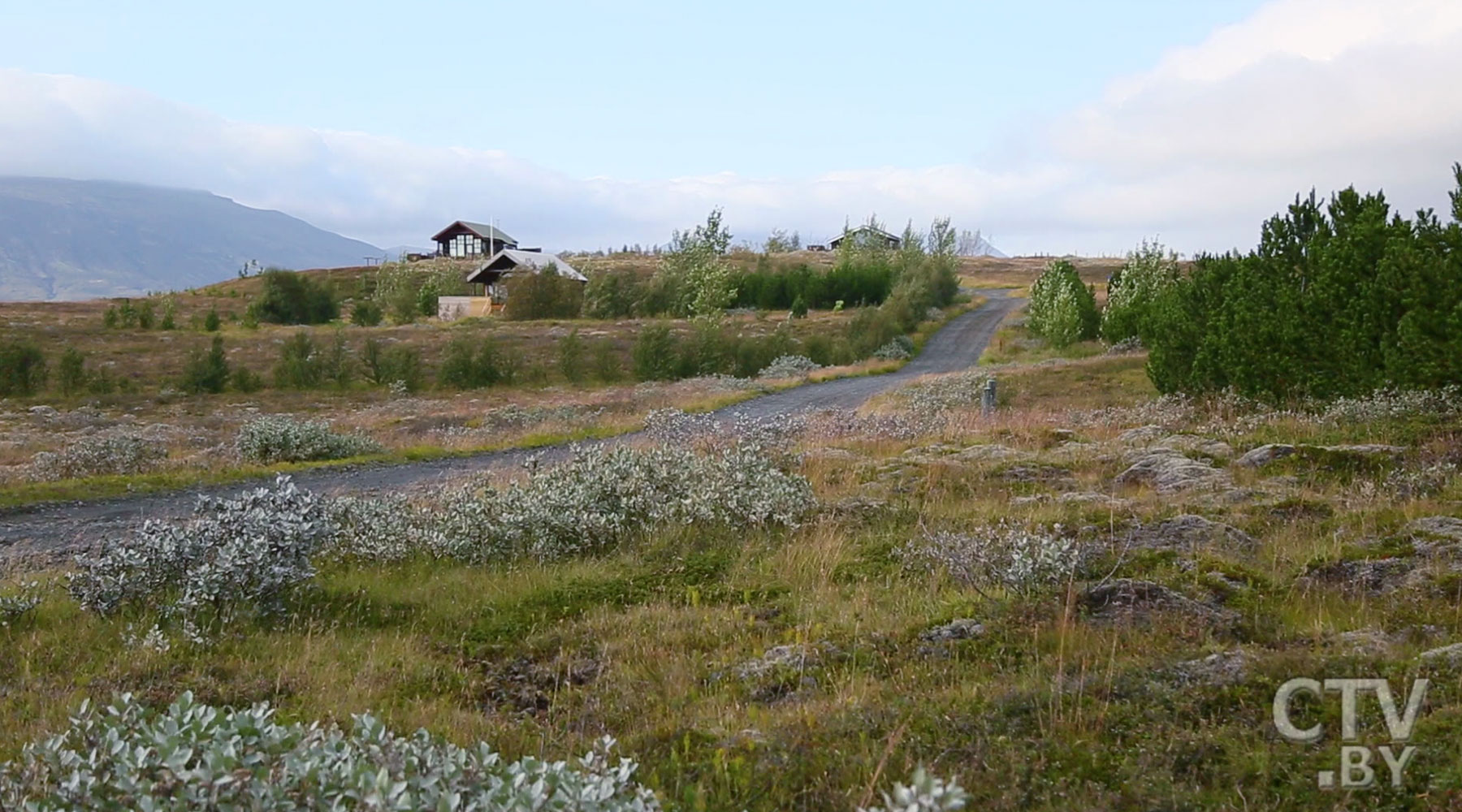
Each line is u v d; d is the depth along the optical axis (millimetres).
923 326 64375
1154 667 5398
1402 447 11984
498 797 3242
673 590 8133
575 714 5613
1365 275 16547
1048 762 4445
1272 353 16969
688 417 18922
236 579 7305
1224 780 4188
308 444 19906
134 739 3803
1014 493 11336
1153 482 11422
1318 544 8039
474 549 9445
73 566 9445
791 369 44469
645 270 108938
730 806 4164
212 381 39625
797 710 5266
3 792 3623
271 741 3637
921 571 8164
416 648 6898
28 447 24141
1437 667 5094
